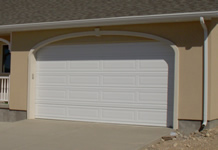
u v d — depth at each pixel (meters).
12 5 13.39
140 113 10.41
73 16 11.00
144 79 10.38
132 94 10.52
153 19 9.60
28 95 11.73
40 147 7.93
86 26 10.71
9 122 11.73
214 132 9.23
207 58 9.49
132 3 10.86
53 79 11.65
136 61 10.49
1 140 8.68
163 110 10.13
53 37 11.42
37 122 11.13
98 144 8.10
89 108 11.10
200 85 9.53
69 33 11.20
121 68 10.68
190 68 9.65
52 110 11.62
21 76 11.89
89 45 11.14
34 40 11.73
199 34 9.57
